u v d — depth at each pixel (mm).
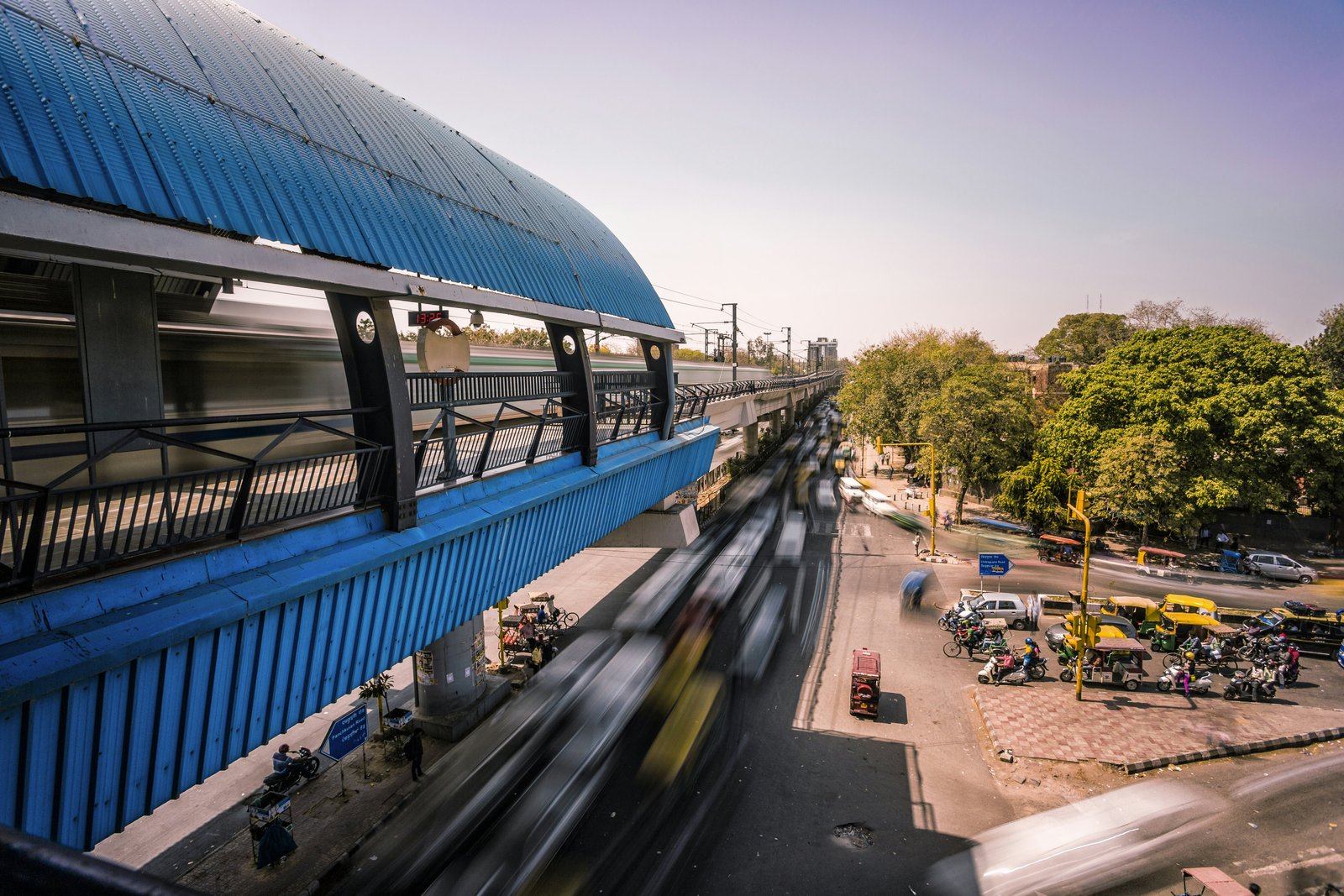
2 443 6770
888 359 62344
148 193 6957
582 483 15602
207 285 11969
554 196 19406
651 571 34156
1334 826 15820
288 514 8922
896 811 16219
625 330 17703
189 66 8680
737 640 26000
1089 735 19781
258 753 18125
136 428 6922
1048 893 13797
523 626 24406
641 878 13828
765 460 70438
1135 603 28094
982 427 43438
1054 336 99188
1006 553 38625
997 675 23078
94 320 8578
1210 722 20625
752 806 16234
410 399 10586
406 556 10258
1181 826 15820
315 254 8773
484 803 16062
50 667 6086
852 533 42250
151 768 7273
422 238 10898
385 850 14539
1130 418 37969
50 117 6477
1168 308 80312
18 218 5902
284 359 14086
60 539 8180
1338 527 39250
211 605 7500
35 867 1058
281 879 13547
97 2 8086
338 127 10766
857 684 20484
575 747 18469
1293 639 26359
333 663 9453
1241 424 35344
